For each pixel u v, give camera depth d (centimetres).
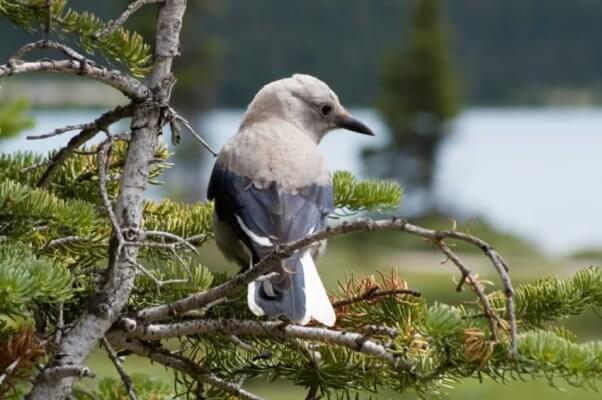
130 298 950
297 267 954
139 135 884
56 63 843
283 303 899
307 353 896
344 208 1168
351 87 18525
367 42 18600
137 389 1051
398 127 9888
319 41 18375
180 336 884
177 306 855
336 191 1162
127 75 875
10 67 821
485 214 9675
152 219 1076
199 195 8444
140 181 883
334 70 18462
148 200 1086
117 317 859
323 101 1290
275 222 1064
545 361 804
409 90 9881
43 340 850
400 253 7206
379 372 895
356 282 974
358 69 18512
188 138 8444
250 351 912
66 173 1029
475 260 6309
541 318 938
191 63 8831
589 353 802
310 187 1102
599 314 944
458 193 9981
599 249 7938
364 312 939
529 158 18325
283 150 1127
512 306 738
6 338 818
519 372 816
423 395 862
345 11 18425
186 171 8494
